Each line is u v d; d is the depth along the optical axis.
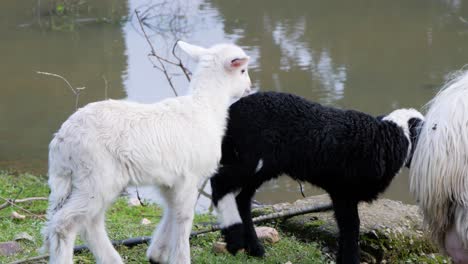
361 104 10.48
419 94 10.83
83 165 4.75
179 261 5.15
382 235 6.32
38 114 10.61
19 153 9.43
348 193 5.80
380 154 5.69
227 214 5.85
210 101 5.41
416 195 5.40
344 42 13.18
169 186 5.14
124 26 14.48
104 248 5.01
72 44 13.54
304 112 5.77
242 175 5.77
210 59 5.51
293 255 6.14
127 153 4.84
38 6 15.50
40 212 7.21
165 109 5.14
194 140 5.15
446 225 5.30
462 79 5.39
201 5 15.59
